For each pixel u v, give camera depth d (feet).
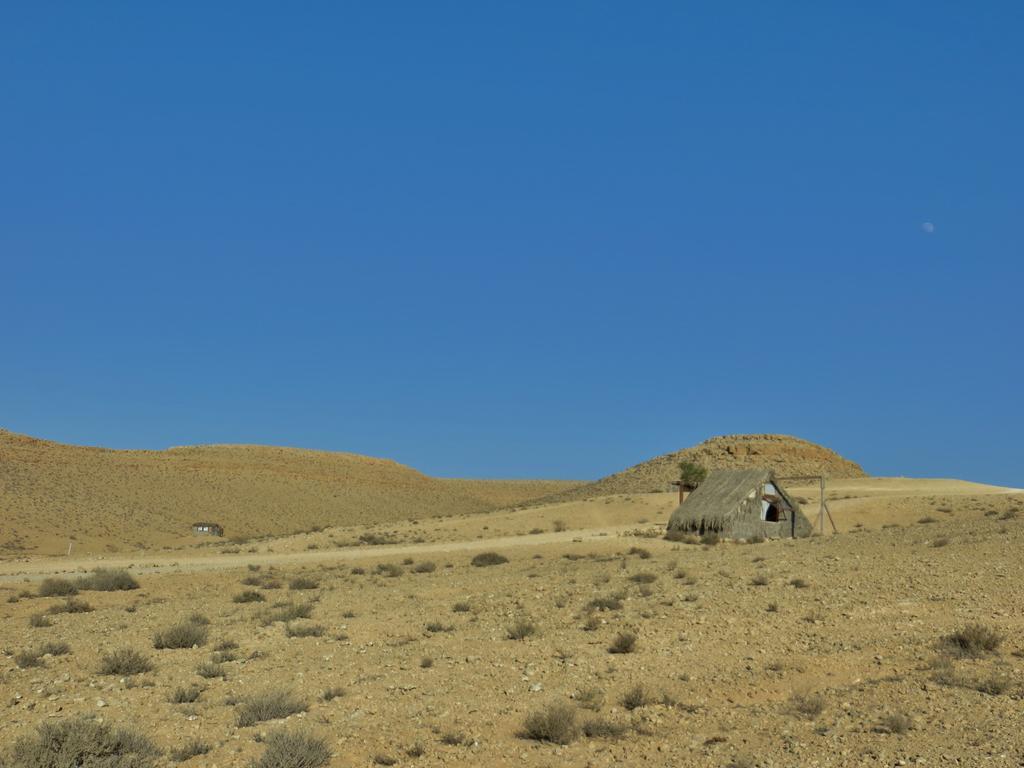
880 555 102.06
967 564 87.61
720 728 43.37
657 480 429.79
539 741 42.86
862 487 358.43
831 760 37.58
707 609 74.90
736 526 183.01
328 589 114.01
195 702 50.98
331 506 477.36
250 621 83.05
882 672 51.88
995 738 38.68
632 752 40.65
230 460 511.81
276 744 39.55
